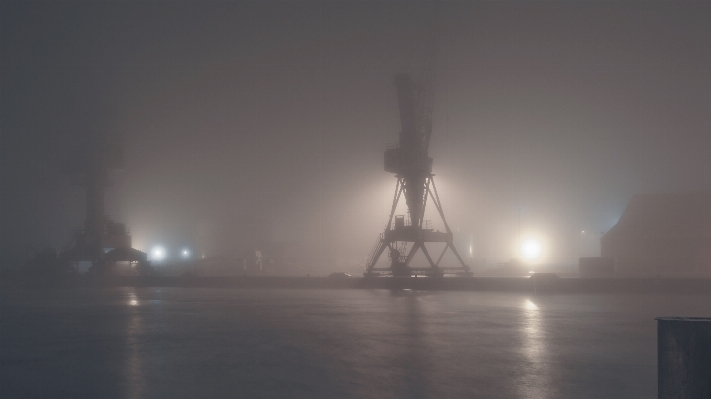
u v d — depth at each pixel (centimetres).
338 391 1218
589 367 1480
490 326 2438
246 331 2322
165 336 2197
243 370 1473
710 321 600
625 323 2552
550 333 2195
